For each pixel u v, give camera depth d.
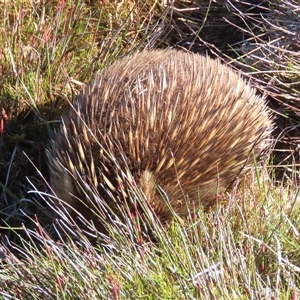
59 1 7.82
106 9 8.28
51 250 4.99
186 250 4.51
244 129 5.80
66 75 6.99
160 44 8.53
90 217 5.12
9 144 6.61
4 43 7.12
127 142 5.07
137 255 4.70
